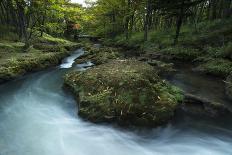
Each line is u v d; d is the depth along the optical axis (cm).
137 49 2902
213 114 916
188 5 2241
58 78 1516
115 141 771
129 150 730
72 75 1274
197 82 1310
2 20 3291
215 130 832
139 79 965
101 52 2244
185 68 1725
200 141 779
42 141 766
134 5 3419
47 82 1421
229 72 1377
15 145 739
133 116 820
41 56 1841
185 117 892
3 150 711
